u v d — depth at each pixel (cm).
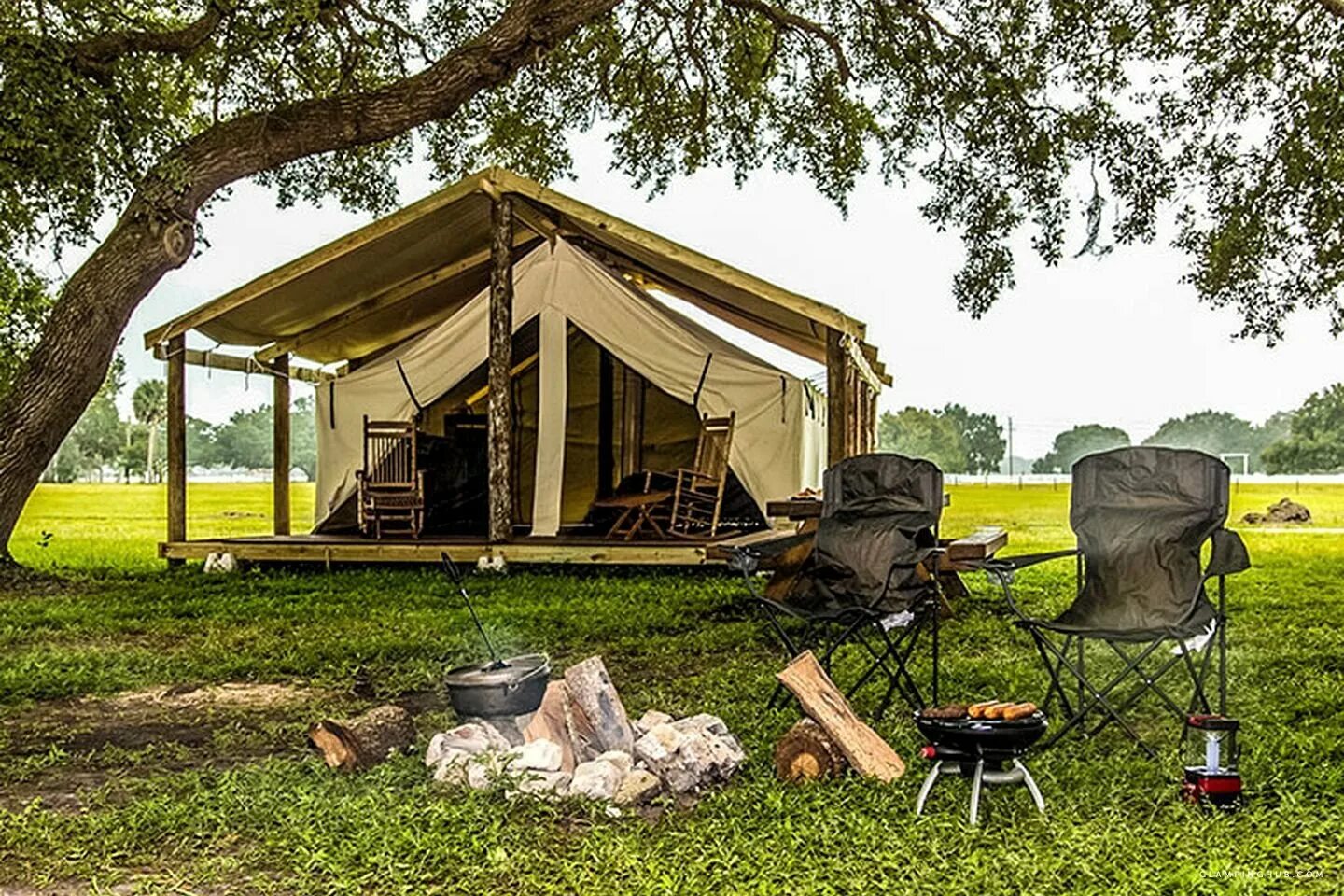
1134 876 296
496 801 363
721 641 680
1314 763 398
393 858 319
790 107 1379
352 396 1196
